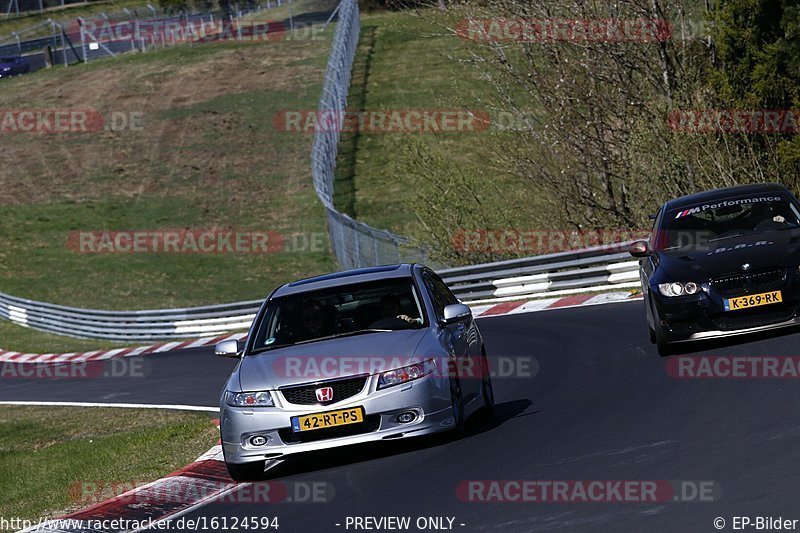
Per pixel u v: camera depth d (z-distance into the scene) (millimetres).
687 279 37156
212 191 172125
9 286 140500
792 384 30312
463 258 95500
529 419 32531
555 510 21391
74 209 170500
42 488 38031
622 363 40125
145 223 162500
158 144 194625
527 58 90375
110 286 138375
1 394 78375
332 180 151375
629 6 85875
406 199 98375
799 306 36250
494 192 96000
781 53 68188
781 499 19812
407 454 29672
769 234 39062
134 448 43219
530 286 75562
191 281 137750
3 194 180000
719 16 71688
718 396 30672
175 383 67125
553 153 90188
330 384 28562
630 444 26516
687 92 78312
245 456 28938
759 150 71125
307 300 32688
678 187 76312
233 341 32812
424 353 29250
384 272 33625
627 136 86562
